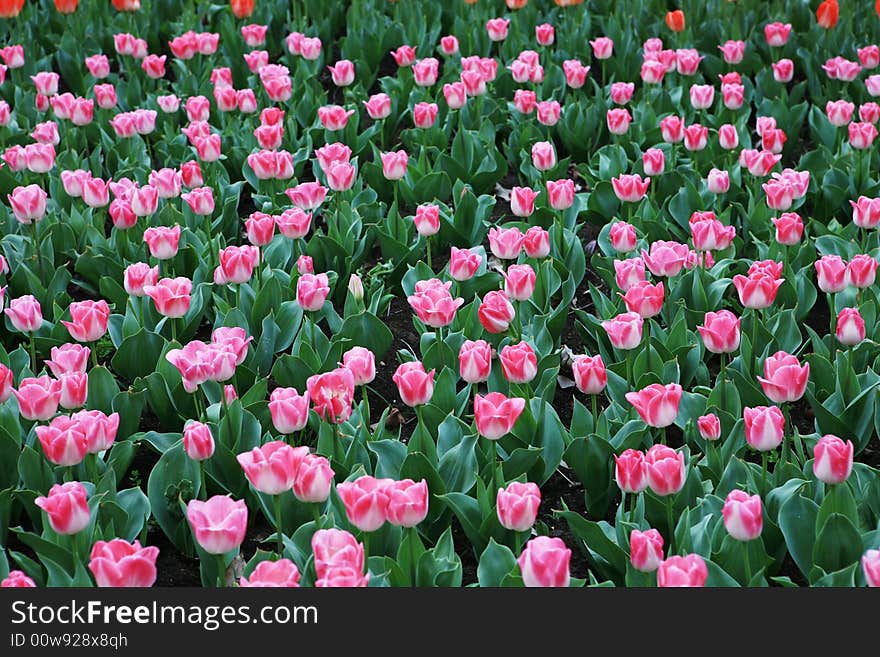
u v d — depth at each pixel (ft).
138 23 36.09
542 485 17.39
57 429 14.20
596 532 14.64
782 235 20.49
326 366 19.03
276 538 14.98
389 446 16.29
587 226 26.37
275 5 36.19
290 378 18.80
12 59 30.17
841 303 20.79
